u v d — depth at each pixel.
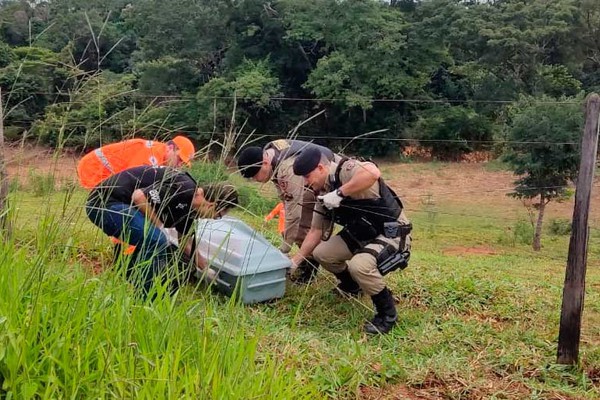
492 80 34.03
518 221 15.77
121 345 2.22
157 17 30.34
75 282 2.44
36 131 2.73
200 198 3.30
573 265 3.70
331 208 3.97
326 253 4.28
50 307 2.24
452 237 14.65
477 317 4.61
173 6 30.47
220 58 34.81
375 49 32.59
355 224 4.08
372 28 33.00
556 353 3.90
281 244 4.96
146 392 2.00
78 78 2.91
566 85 32.38
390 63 32.97
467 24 33.22
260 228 3.62
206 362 2.30
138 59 29.28
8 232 2.57
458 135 33.72
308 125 33.19
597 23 33.16
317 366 3.07
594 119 3.53
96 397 2.00
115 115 2.77
